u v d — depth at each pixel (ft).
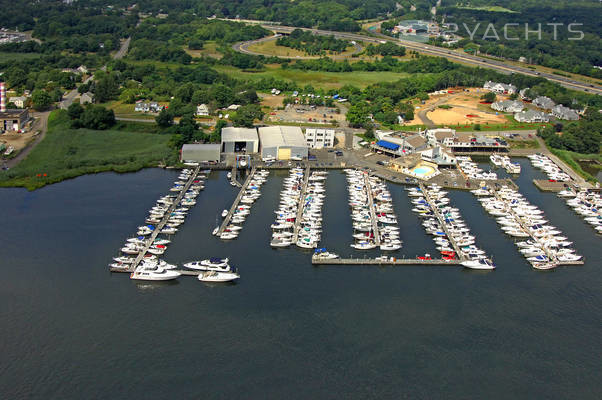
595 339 542.98
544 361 512.22
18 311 549.95
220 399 455.63
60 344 508.53
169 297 582.35
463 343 530.27
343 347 517.55
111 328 531.50
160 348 507.71
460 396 469.98
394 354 512.22
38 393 455.63
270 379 477.36
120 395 456.04
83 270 624.18
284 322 547.49
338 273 637.30
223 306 569.23
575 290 623.36
